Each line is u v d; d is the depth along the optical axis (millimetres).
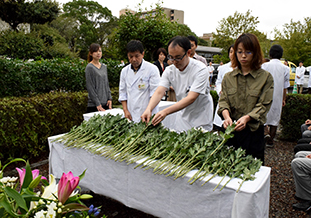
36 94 4551
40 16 15508
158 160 1821
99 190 2111
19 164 3801
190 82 2459
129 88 3262
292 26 22891
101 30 52906
